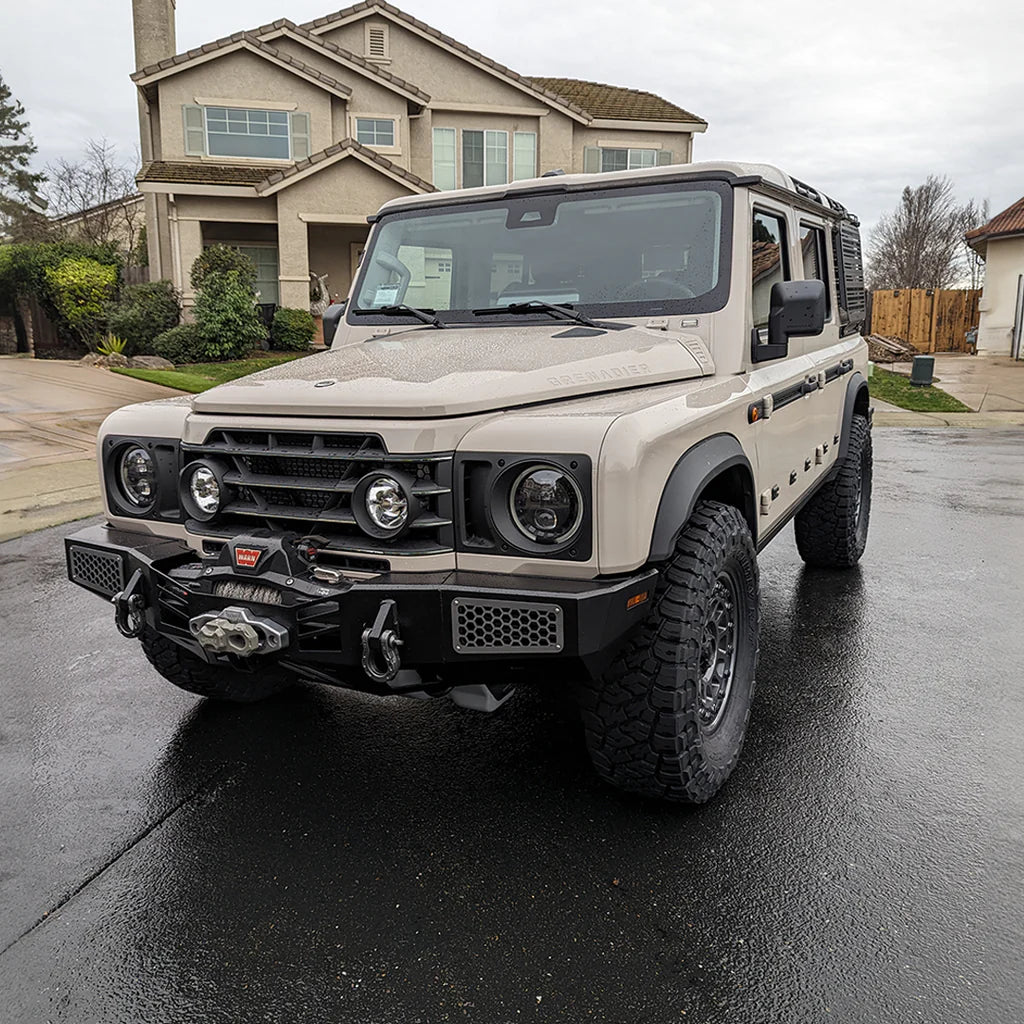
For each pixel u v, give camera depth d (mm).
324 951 2375
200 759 3480
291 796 3186
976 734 3574
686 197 3588
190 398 3537
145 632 3559
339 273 23172
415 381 2721
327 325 4203
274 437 2785
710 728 3094
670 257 3564
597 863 2732
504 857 2777
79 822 3041
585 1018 2129
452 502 2559
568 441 2443
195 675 3695
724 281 3451
